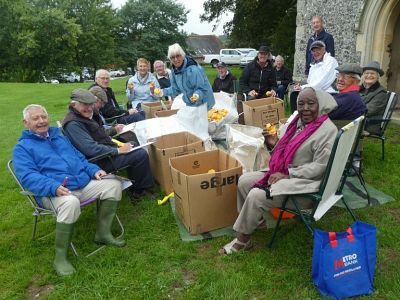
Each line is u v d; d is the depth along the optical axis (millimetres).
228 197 3312
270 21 19172
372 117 4719
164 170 3984
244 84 6688
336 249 2398
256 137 4320
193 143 4039
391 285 2553
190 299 2561
